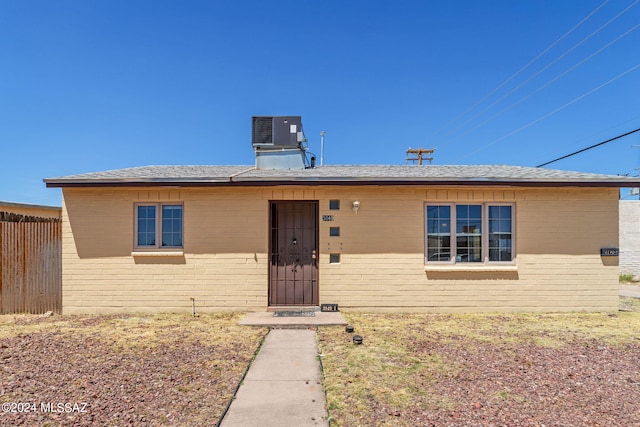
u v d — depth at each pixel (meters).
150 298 8.64
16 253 8.64
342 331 7.11
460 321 7.90
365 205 8.78
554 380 4.83
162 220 8.83
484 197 8.84
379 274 8.70
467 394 4.43
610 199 8.90
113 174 9.04
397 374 5.03
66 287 8.60
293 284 8.83
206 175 8.82
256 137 11.05
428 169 10.93
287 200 8.84
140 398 4.32
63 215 8.67
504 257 8.93
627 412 3.99
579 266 8.81
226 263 8.67
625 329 7.27
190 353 5.86
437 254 8.89
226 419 3.86
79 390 4.53
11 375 4.97
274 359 5.60
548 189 8.89
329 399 4.31
